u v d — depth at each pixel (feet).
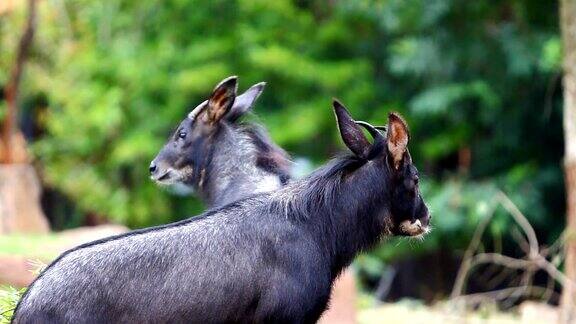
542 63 152.05
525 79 165.89
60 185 191.52
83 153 191.52
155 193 184.34
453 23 165.17
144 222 188.03
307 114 172.24
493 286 173.47
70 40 187.83
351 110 174.40
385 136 64.44
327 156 177.37
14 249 96.58
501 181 161.79
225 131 84.12
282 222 61.46
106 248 58.44
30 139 198.90
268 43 177.58
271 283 60.34
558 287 157.99
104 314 57.31
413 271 185.47
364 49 179.32
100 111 181.88
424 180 163.53
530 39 161.58
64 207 205.87
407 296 185.88
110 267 57.88
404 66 163.02
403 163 63.21
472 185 162.71
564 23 112.47
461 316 117.08
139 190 185.16
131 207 186.09
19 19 169.27
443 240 170.19
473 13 164.45
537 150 170.09
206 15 181.37
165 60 181.37
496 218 157.58
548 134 169.27
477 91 160.56
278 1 177.78
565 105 112.37
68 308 56.80
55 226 203.92
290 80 175.73
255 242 60.44
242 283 59.67
